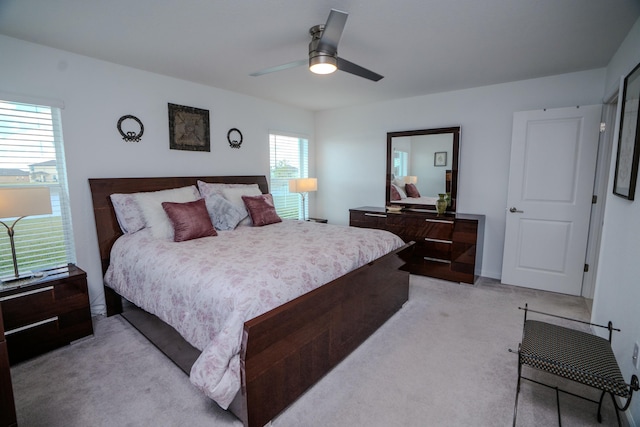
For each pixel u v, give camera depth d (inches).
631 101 73.7
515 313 112.0
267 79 133.8
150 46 98.5
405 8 75.7
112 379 76.2
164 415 64.8
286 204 191.3
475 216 146.3
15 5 73.2
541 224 132.2
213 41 94.7
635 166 66.8
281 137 184.7
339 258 85.5
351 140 192.5
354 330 86.0
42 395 70.7
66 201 105.8
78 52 103.1
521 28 86.4
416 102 164.9
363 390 72.6
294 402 68.6
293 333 64.4
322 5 74.4
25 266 98.7
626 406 52.6
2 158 92.7
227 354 56.2
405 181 171.6
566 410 66.4
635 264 65.0
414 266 155.0
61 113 102.1
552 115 125.7
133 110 119.4
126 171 119.0
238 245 95.0
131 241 102.2
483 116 146.7
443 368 80.7
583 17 80.1
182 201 118.9
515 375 78.0
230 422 62.9
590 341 63.9
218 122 149.3
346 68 88.8
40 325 85.6
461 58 109.3
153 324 88.8
